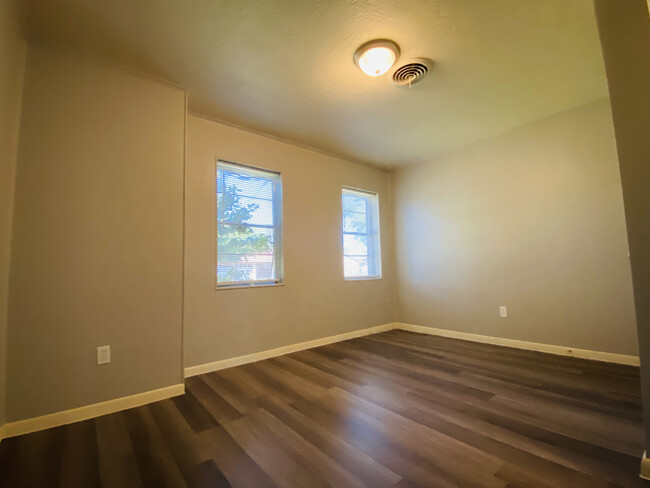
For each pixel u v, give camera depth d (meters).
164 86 2.45
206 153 3.02
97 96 2.14
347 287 4.12
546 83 2.59
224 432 1.75
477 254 3.80
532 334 3.33
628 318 2.77
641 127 1.34
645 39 1.34
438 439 1.64
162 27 1.90
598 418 1.82
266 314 3.29
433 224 4.27
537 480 1.30
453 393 2.23
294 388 2.39
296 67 2.31
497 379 2.49
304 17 1.85
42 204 1.91
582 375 2.53
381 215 4.68
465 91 2.68
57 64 2.02
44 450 1.60
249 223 3.31
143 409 2.07
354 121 3.16
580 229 3.04
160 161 2.37
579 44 2.11
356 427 1.78
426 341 3.86
